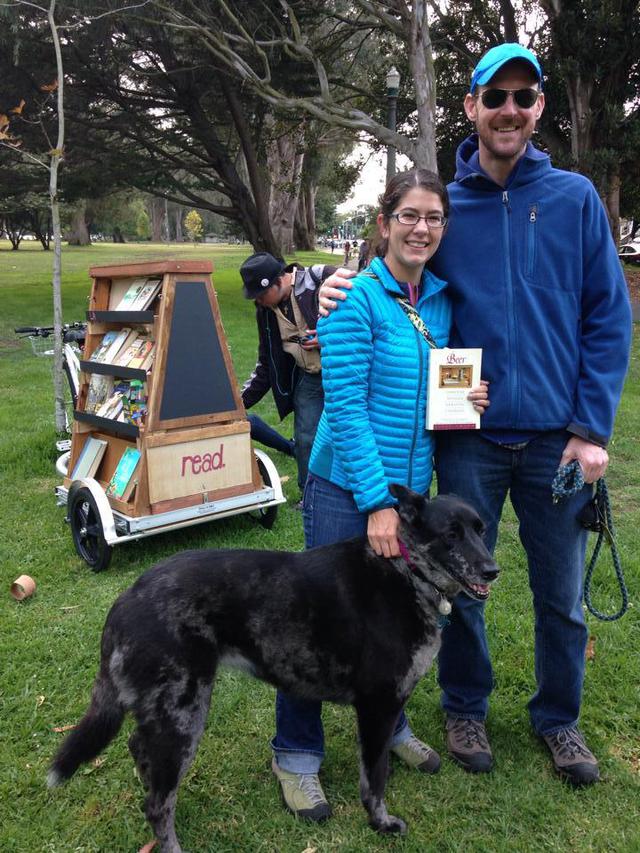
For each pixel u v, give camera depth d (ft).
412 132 64.18
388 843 8.48
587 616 13.19
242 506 16.67
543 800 9.04
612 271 8.46
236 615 8.12
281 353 16.20
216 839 8.55
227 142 75.00
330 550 8.59
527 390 8.48
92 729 7.92
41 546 16.37
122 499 15.65
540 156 8.38
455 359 8.43
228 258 121.29
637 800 9.04
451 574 8.04
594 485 9.00
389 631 8.13
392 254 8.21
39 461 21.84
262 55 43.70
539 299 8.37
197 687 7.93
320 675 8.31
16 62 42.93
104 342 17.38
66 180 59.93
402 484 8.63
